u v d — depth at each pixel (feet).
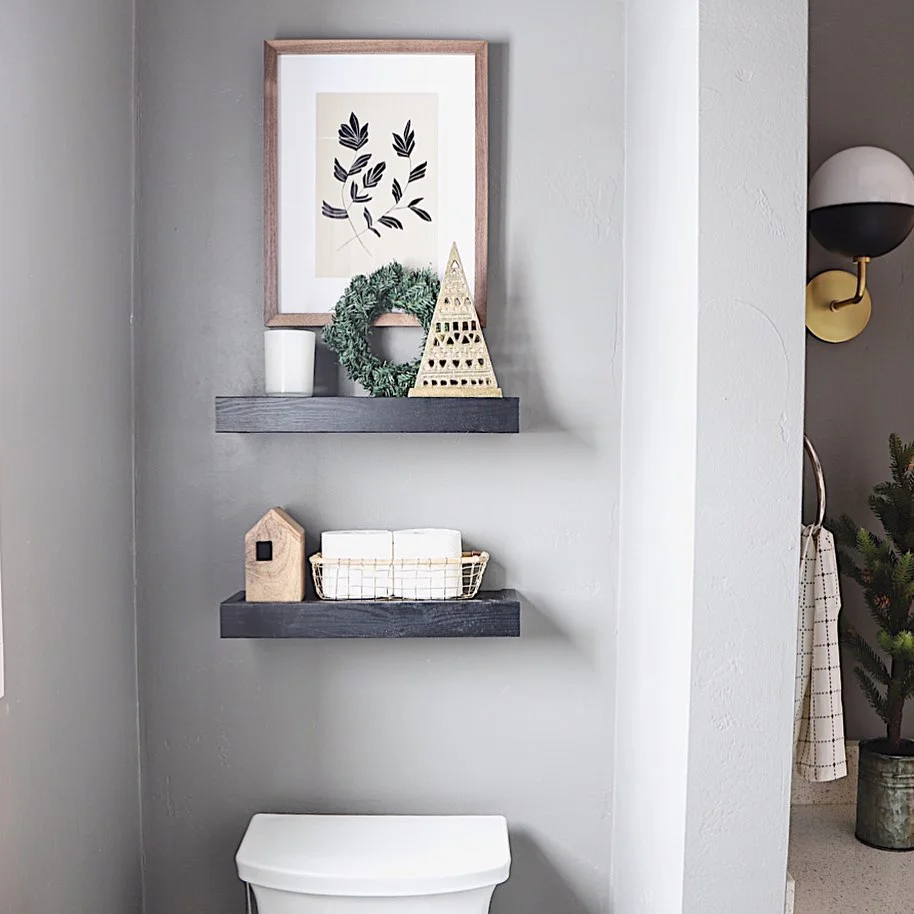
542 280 6.68
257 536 6.30
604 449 6.71
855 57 6.93
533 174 6.66
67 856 5.47
